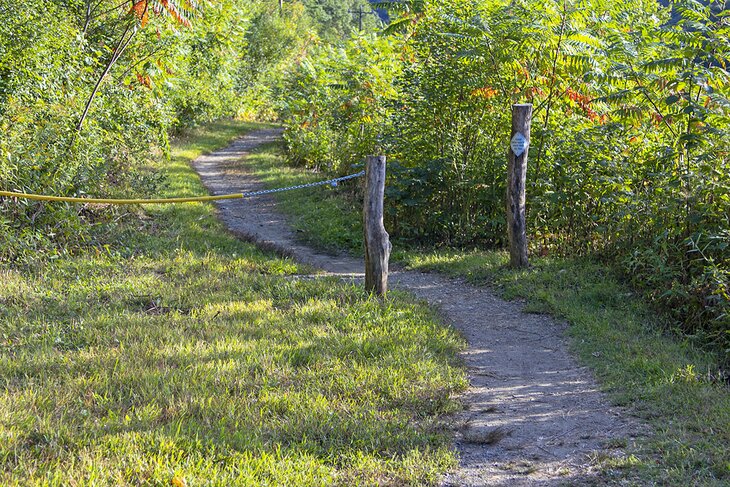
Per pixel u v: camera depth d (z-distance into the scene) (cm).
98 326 671
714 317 707
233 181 1836
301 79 2102
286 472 415
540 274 905
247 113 3934
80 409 480
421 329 709
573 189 989
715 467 429
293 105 2103
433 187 1150
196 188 1616
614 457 455
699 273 773
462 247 1120
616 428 506
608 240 938
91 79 1276
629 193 877
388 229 1200
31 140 989
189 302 764
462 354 680
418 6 1262
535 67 1103
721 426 485
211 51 2319
